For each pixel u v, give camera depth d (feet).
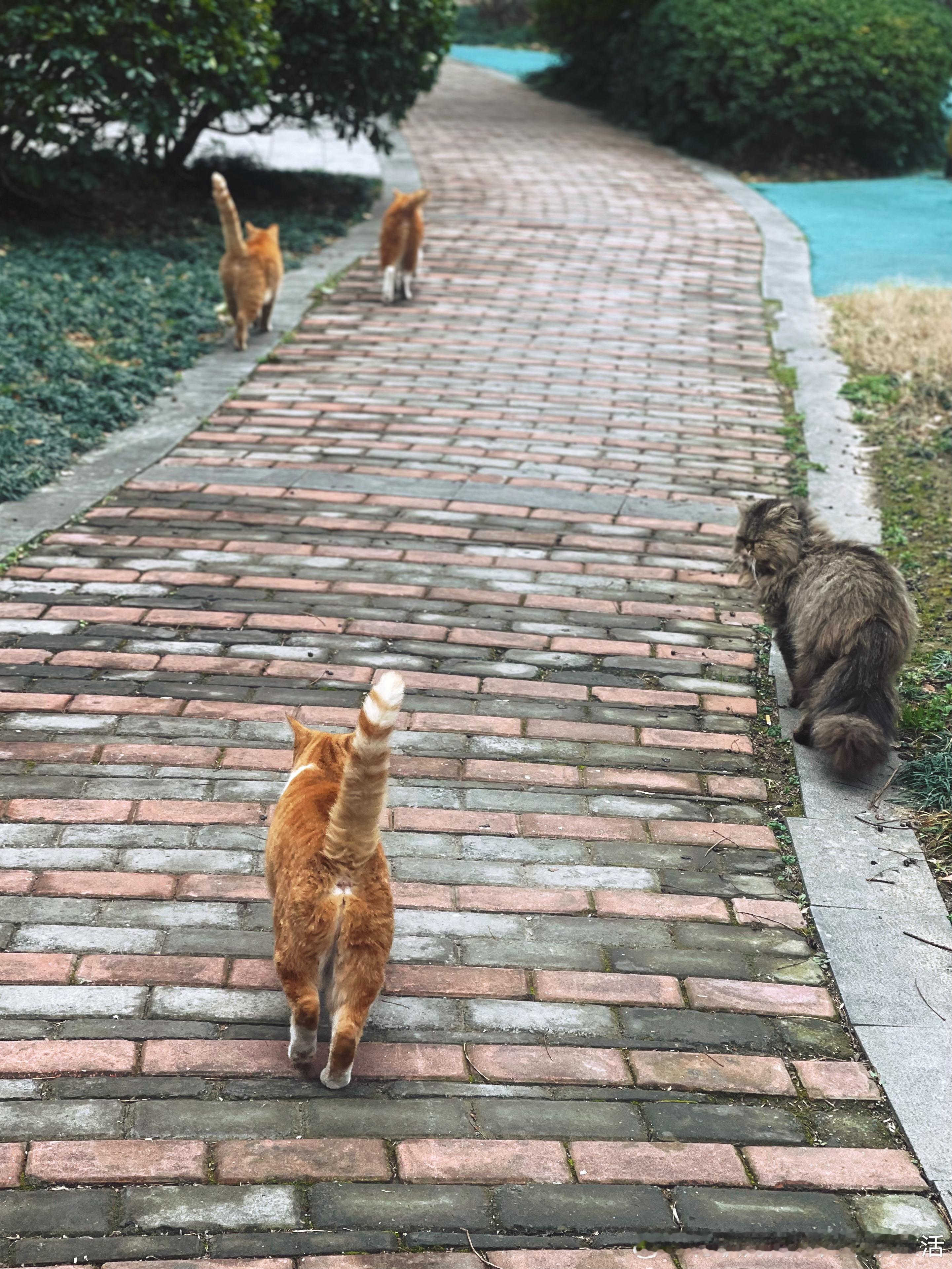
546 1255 9.49
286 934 10.53
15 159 35.73
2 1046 11.09
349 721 16.40
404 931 12.83
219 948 12.46
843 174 52.37
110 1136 10.28
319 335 31.99
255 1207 9.73
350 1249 9.44
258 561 20.68
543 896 13.48
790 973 12.57
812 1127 10.78
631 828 14.73
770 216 44.19
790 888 13.84
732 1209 9.93
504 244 39.81
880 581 16.19
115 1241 9.39
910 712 17.02
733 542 20.72
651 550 21.59
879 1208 10.02
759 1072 11.33
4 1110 10.44
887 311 32.94
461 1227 9.66
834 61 49.90
